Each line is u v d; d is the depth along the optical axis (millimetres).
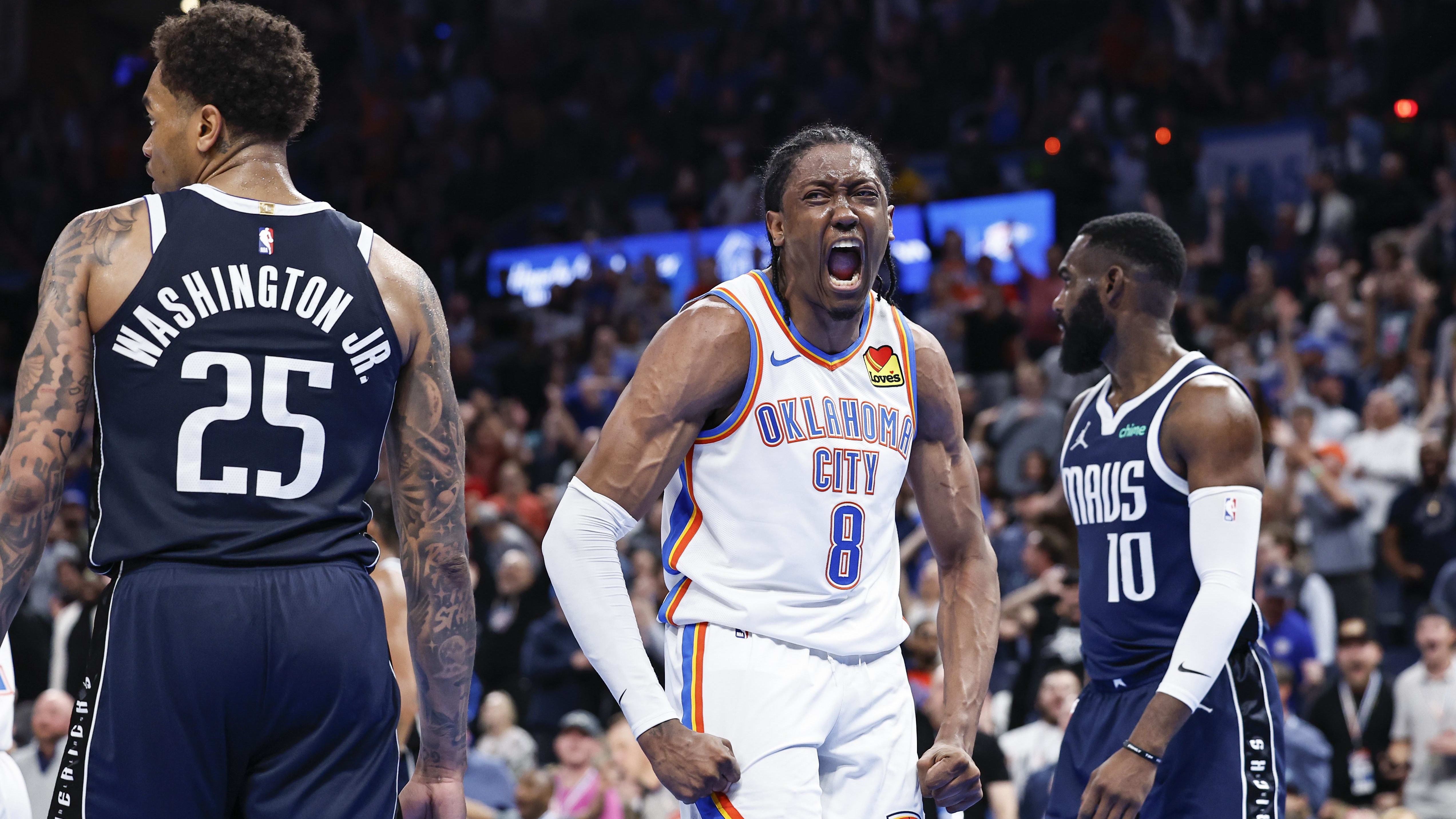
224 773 3102
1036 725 8828
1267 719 4555
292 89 3379
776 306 3771
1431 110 20281
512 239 25500
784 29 26844
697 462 3766
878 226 3682
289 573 3129
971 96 24750
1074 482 4918
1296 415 12141
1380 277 15086
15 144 29281
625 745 9242
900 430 3855
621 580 3705
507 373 19625
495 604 12789
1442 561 11805
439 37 30250
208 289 3141
